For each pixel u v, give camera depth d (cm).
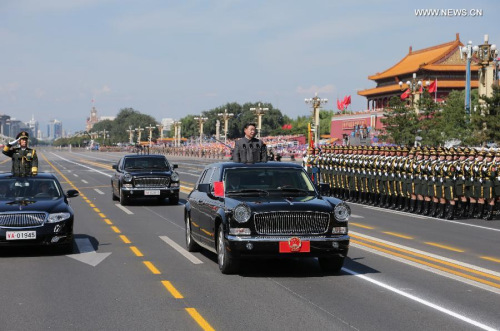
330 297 863
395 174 2156
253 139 1269
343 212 998
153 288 922
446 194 1894
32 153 1399
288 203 997
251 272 1045
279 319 747
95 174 4756
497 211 2012
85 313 778
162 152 13212
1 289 917
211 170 1190
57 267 1093
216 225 1058
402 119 4703
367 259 1174
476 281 972
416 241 1413
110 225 1711
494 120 3334
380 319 747
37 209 1196
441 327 712
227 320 743
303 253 973
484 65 3453
